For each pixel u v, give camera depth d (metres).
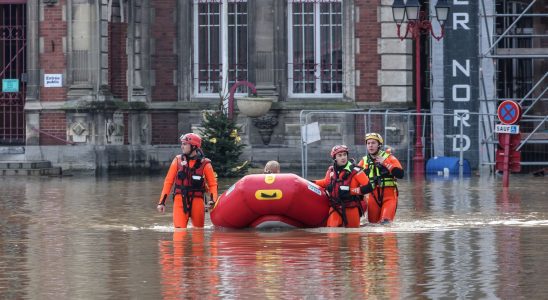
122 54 71.06
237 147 64.69
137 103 71.38
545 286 24.42
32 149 68.06
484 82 70.44
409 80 71.56
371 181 38.25
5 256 30.23
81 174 66.81
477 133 70.06
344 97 71.69
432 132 70.31
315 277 25.84
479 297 23.12
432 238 33.16
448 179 62.38
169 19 72.75
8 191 53.19
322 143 71.31
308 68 72.25
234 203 36.25
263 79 71.81
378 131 71.31
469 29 70.38
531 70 75.06
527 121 71.19
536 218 39.19
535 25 75.19
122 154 69.38
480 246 31.12
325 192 37.09
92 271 27.34
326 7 72.19
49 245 32.56
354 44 71.62
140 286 24.98
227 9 72.69
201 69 73.12
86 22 67.88
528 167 72.12
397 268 27.14
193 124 72.44
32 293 24.31
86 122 67.62
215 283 25.19
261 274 26.36
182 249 31.16
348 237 33.66
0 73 70.38
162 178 63.34
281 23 71.81
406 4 66.00
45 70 68.38
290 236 34.12
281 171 69.50
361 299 23.02
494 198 48.06
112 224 38.47
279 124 71.62
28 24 68.50
